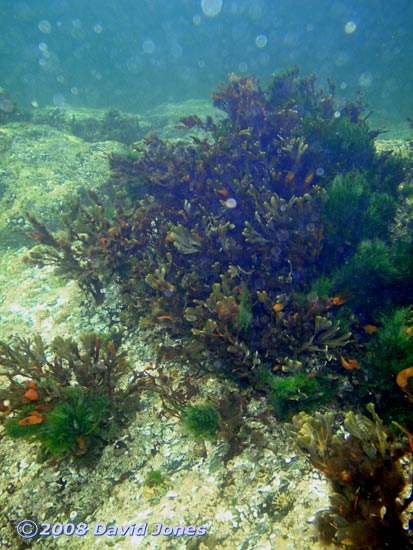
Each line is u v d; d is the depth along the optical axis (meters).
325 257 0.57
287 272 0.56
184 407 0.49
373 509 0.32
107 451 0.47
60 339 0.53
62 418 0.44
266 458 0.43
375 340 0.48
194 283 0.56
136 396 0.52
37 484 0.45
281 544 0.36
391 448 0.34
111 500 0.43
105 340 0.57
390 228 0.67
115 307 0.66
